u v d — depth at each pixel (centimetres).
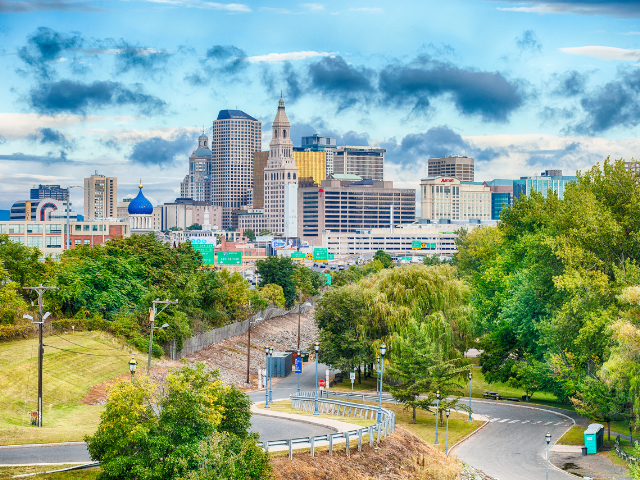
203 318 14125
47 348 9219
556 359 8888
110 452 4369
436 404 8981
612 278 9288
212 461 4303
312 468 5653
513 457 7938
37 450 5391
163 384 4775
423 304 10981
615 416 8675
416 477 6384
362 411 8212
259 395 10444
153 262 13388
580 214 9594
